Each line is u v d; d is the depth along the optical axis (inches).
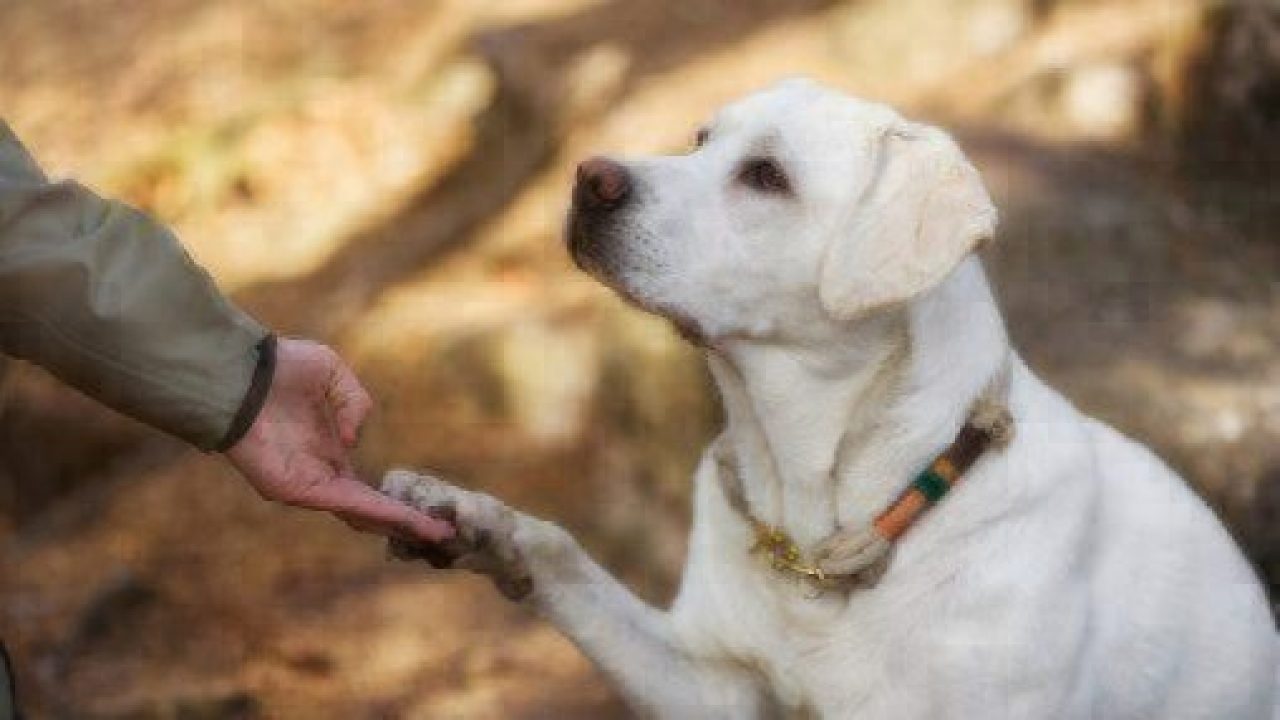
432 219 319.9
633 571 255.9
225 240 326.6
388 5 372.5
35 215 102.7
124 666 246.2
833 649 148.9
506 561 149.4
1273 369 241.9
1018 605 144.6
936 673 145.5
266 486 120.3
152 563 266.2
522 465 265.0
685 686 157.9
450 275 296.2
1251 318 253.4
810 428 147.8
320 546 267.3
